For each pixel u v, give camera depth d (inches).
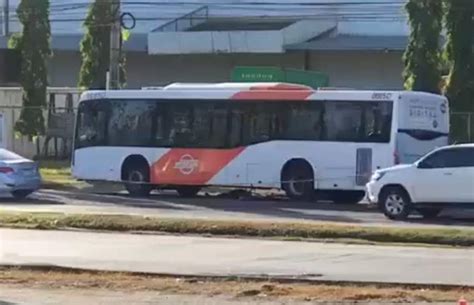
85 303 663.1
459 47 1932.8
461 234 1054.4
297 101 1599.4
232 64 3112.7
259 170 1626.5
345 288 726.5
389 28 3011.8
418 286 733.3
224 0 3193.9
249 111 1635.1
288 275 787.4
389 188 1332.4
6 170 1611.7
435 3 1946.4
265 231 1101.7
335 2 3058.6
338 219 1310.3
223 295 697.0
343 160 1561.3
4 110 2603.3
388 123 1535.4
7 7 3312.0
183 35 3004.4
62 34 3316.9
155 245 1002.1
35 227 1163.9
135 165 1717.5
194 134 1674.5
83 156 1758.1
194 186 1701.5
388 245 1016.2
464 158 1293.1
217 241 1042.7
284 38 2906.0
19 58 2755.9
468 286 729.6
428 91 1940.2
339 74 2992.1
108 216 1206.9
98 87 2551.7
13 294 703.1
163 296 693.3
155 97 1704.0
